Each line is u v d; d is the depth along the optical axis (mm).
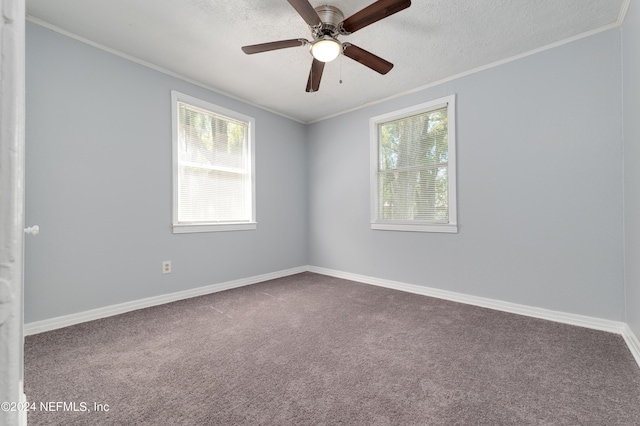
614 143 2105
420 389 1444
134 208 2584
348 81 3014
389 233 3420
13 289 316
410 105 3232
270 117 3852
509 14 2004
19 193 327
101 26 2160
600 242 2162
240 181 3529
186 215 3014
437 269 3021
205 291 3102
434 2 1892
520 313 2500
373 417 1248
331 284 3547
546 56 2383
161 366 1650
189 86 2988
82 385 1468
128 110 2551
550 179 2369
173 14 2029
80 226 2279
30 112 2055
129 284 2549
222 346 1898
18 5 330
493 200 2658
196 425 1199
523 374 1573
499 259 2629
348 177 3850
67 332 2092
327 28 1856
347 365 1666
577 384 1481
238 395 1395
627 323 2006
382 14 1705
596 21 2078
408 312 2551
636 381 1499
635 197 1796
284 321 2332
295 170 4199
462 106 2844
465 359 1732
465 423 1216
